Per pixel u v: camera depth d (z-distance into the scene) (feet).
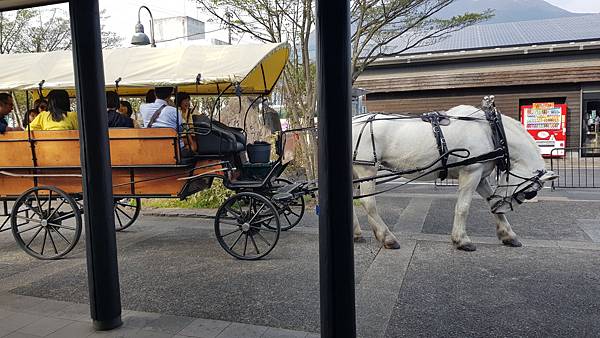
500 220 21.91
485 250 21.04
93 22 12.82
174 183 21.33
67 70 22.48
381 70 60.44
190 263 20.53
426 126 21.12
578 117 56.59
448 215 28.63
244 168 23.58
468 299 15.57
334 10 9.11
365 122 21.91
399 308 14.99
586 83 55.72
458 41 63.00
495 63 57.47
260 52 21.53
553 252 20.52
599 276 17.43
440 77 58.85
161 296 16.62
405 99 61.21
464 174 21.07
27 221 22.89
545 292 16.01
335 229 9.62
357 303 15.43
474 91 59.21
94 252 13.37
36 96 28.84
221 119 37.88
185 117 24.80
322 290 9.95
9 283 18.48
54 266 20.62
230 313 14.93
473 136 20.72
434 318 14.21
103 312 13.51
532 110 57.72
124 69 21.86
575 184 40.04
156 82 20.92
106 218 13.42
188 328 13.69
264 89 26.94
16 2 15.15
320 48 9.27
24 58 23.48
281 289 16.96
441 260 19.74
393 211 30.19
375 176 21.26
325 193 9.60
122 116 23.62
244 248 20.83
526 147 21.24
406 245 22.08
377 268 18.86
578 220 26.40
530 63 56.54
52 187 21.25
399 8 32.65
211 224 28.25
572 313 14.33
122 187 21.68
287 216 26.71
